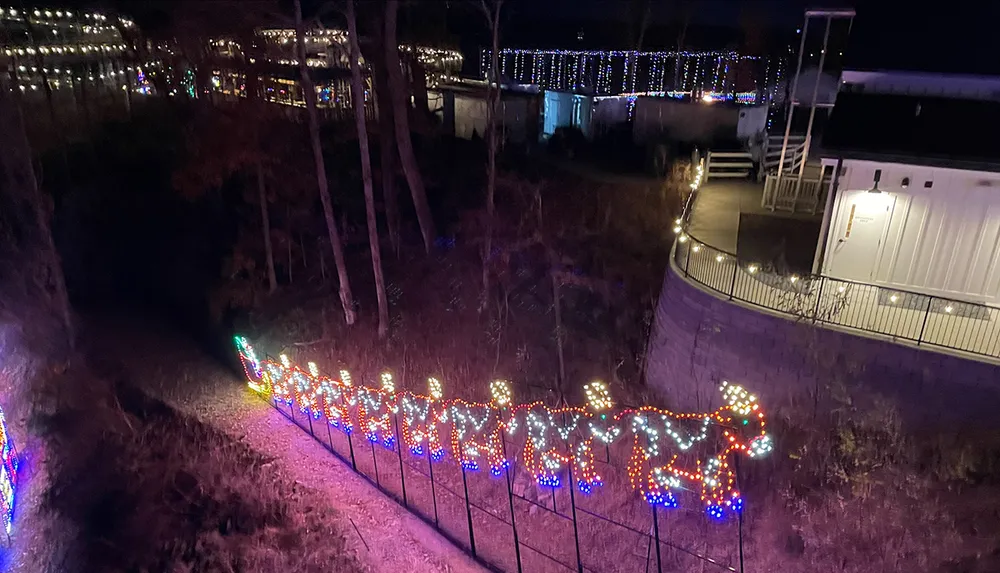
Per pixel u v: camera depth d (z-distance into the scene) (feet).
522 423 56.24
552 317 71.41
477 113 127.24
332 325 77.71
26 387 65.57
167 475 55.77
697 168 88.63
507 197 89.81
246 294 85.46
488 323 71.87
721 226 74.49
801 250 66.44
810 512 41.39
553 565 44.34
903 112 52.85
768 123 116.98
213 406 66.28
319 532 49.14
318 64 128.77
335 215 97.60
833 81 99.55
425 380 65.26
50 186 101.55
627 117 124.06
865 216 54.65
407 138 83.87
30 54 101.24
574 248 78.84
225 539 49.26
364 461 57.11
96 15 111.65
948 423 41.65
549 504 48.96
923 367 42.39
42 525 50.31
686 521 44.47
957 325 46.47
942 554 36.52
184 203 103.76
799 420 46.93
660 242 76.59
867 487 41.11
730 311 50.72
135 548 48.49
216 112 74.84
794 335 47.32
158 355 76.18
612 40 147.95
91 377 69.41
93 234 100.22
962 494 38.65
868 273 55.67
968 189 50.49
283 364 64.08
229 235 97.35
